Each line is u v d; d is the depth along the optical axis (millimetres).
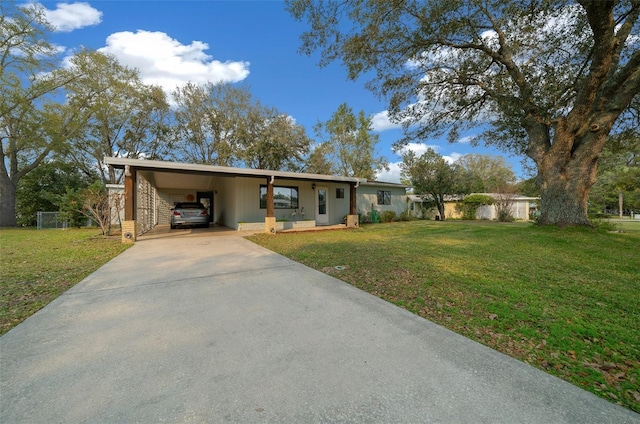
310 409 1684
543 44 8883
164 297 3707
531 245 7180
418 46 9062
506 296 3723
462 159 45750
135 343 2477
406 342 2545
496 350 2430
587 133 8469
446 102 11312
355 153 28234
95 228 13836
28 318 2996
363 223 16891
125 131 21969
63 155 18297
